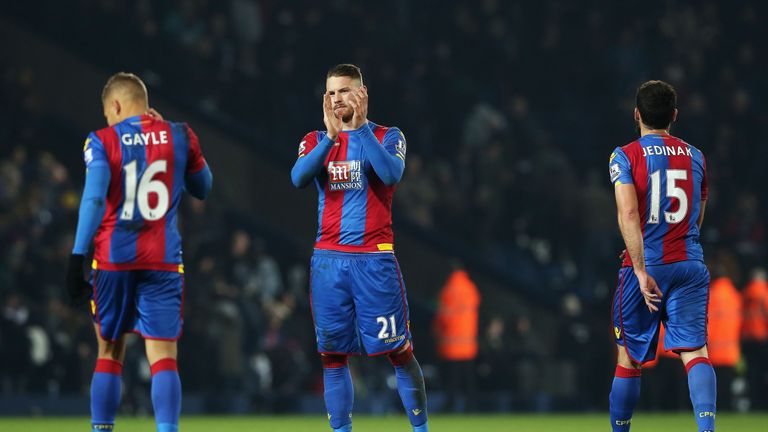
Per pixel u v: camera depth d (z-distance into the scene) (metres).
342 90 24.36
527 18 85.19
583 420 51.91
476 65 81.50
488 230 70.06
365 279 24.42
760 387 64.56
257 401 54.94
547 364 62.59
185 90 68.75
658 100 24.95
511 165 72.31
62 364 51.66
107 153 22.33
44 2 66.94
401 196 68.75
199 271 54.72
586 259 70.62
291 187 66.12
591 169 80.19
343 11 78.31
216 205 60.19
